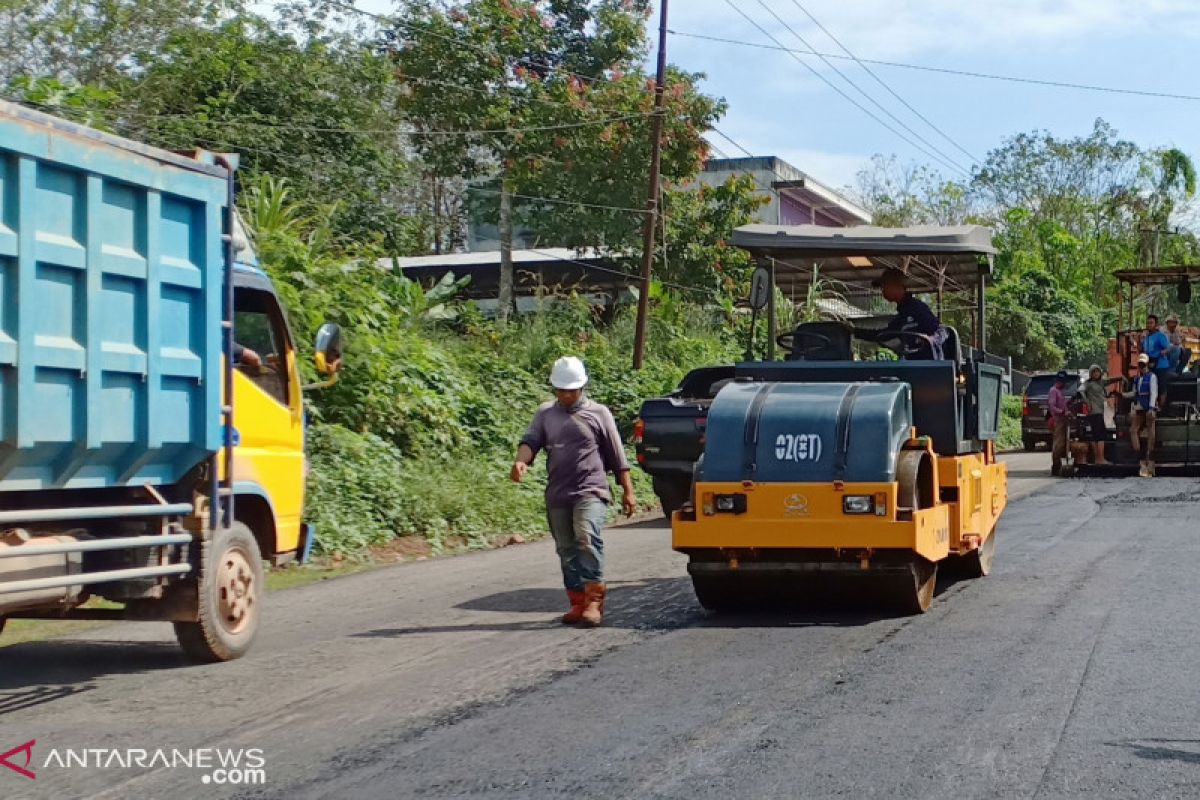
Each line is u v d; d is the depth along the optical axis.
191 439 8.08
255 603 8.84
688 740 6.41
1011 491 21.22
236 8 29.03
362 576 12.76
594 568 9.77
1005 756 6.06
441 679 7.89
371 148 30.09
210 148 27.08
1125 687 7.42
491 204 35.34
